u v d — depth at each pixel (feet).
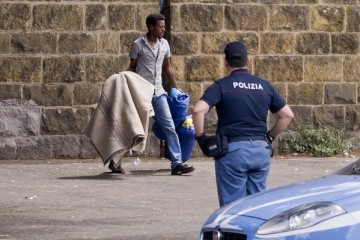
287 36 156.04
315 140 156.66
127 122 131.13
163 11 154.71
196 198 117.29
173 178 132.57
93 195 118.62
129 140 131.44
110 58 151.12
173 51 152.56
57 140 150.71
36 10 149.38
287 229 64.23
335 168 142.51
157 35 134.41
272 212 66.23
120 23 151.02
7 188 123.54
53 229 98.07
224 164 81.51
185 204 113.29
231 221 67.31
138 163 146.20
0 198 115.96
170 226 100.12
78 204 112.57
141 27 151.53
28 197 116.67
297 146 156.15
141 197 117.60
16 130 149.89
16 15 149.18
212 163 148.46
